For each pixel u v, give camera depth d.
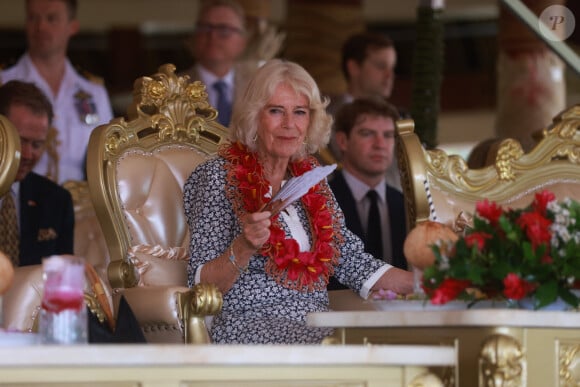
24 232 10.20
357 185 11.34
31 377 4.98
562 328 6.64
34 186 10.41
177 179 8.75
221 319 7.89
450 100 27.45
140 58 26.75
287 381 5.54
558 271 6.66
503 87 16.94
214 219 8.07
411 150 8.93
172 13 26.61
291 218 8.20
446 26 27.22
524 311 6.38
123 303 6.59
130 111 8.90
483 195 9.18
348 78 14.12
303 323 7.84
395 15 26.67
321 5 18.44
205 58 14.38
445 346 6.33
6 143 8.01
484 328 6.38
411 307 6.81
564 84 16.88
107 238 8.36
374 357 5.68
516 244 6.68
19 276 7.85
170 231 8.59
